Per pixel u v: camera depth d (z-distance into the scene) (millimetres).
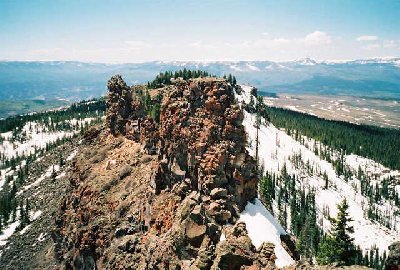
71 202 105188
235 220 61531
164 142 78688
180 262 54219
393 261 34594
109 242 76250
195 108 74562
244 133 70562
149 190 78000
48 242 128750
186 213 58594
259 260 49094
